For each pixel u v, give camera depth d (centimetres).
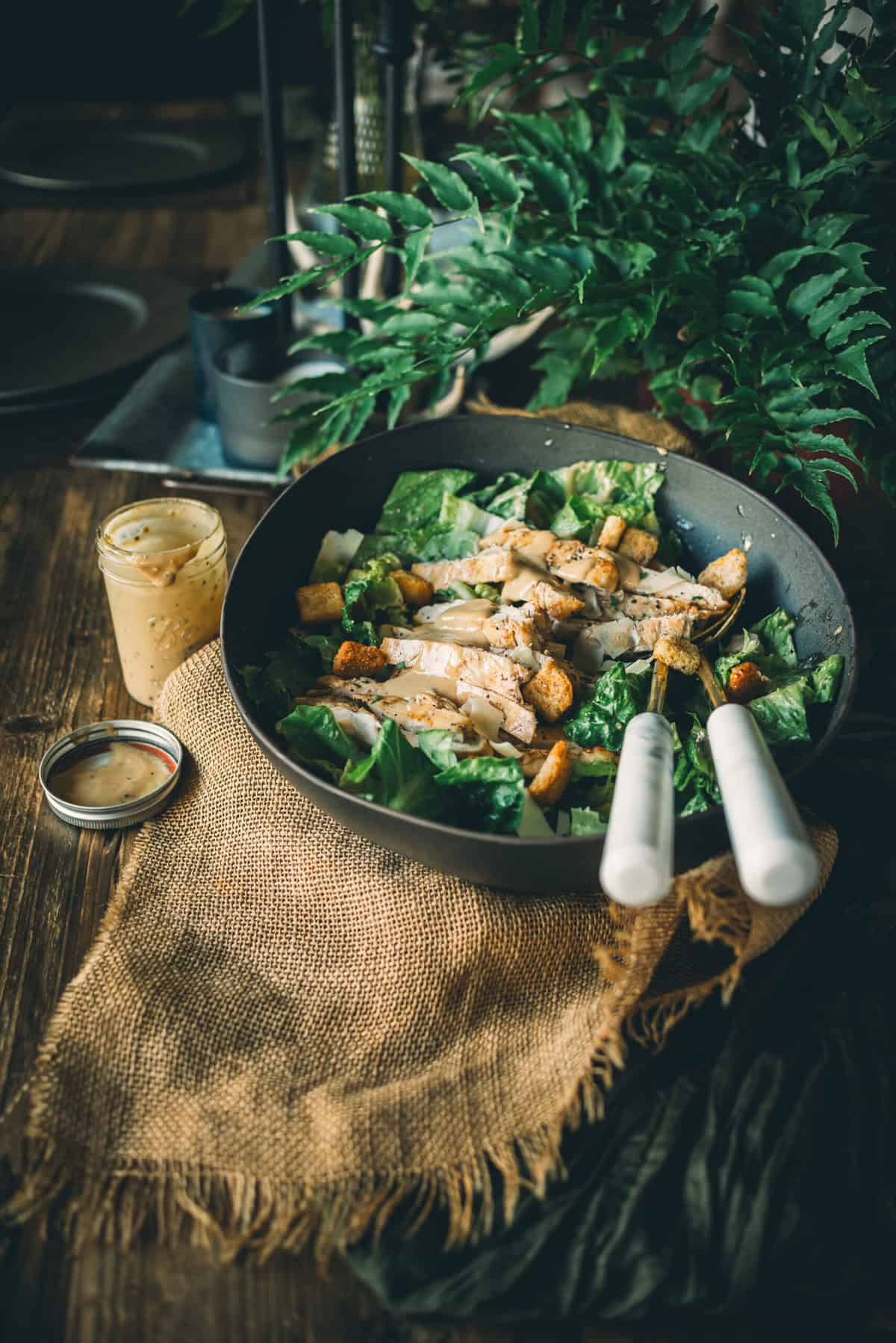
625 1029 65
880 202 82
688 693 74
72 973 68
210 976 67
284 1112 62
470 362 93
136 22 185
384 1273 58
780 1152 60
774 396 78
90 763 77
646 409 100
